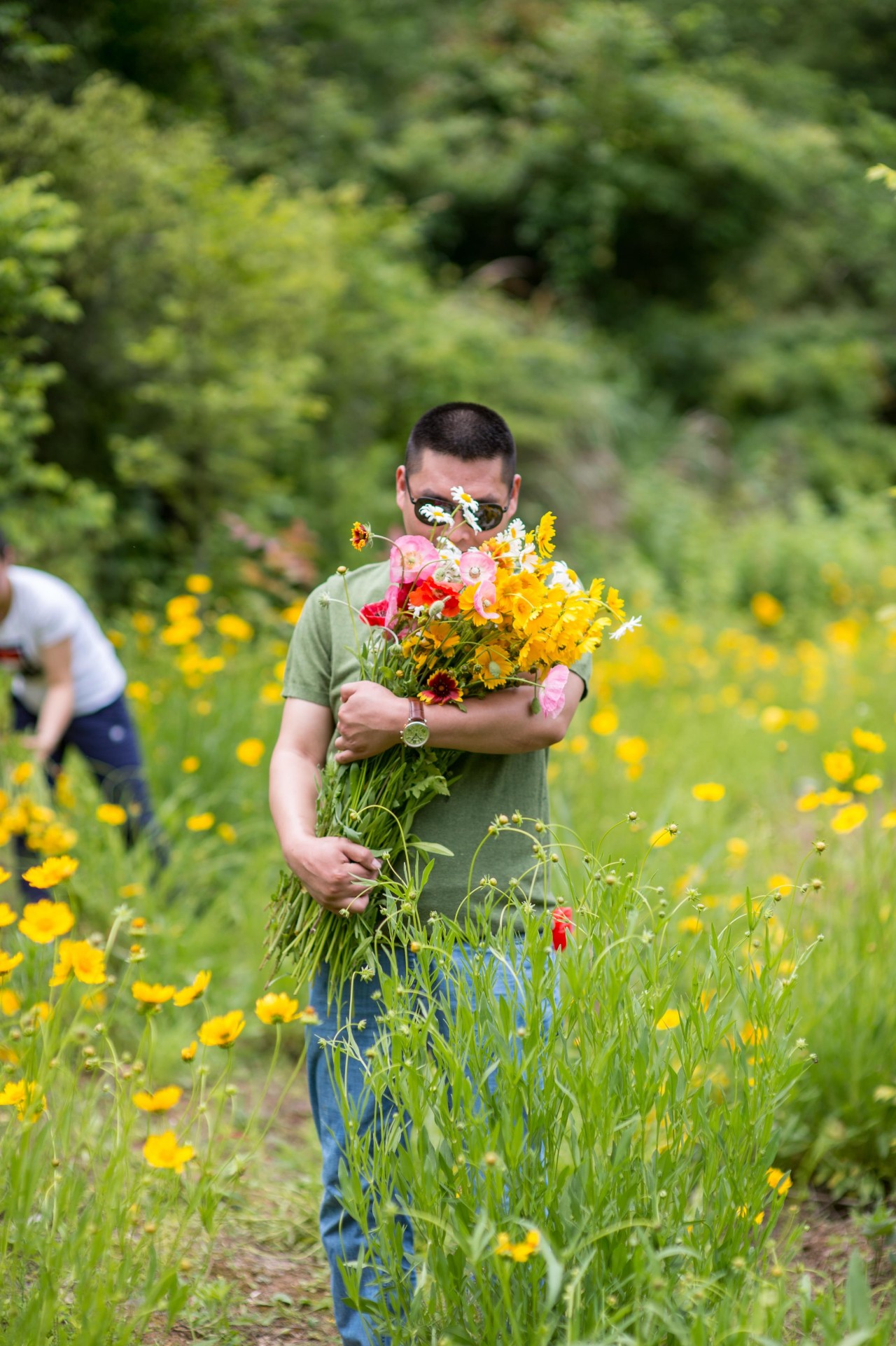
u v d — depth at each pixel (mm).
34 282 7934
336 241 12023
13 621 4746
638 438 17406
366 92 17312
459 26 19453
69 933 4293
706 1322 2018
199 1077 2682
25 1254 2328
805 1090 3529
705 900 3766
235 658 6602
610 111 18797
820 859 3705
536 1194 2137
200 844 5328
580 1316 2068
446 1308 2213
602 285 20078
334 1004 2613
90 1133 3293
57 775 5039
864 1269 2197
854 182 21828
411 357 12594
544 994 2268
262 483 10219
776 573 15008
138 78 12125
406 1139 2242
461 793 2596
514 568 2365
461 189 17859
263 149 13594
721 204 20156
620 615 2420
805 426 19859
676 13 22219
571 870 4336
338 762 2504
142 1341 2682
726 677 10273
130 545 9953
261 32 14742
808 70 23766
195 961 4527
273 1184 3547
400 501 2727
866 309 22594
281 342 10398
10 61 10031
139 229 9461
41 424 8180
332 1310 2955
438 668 2480
